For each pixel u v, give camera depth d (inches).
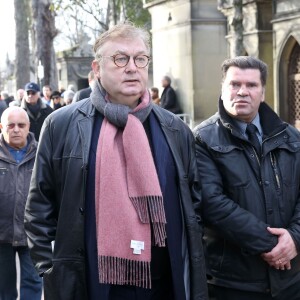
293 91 509.4
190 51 628.4
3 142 207.6
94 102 128.0
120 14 923.4
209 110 635.5
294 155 148.7
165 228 124.1
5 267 206.2
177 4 645.3
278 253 141.3
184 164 133.9
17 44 1017.5
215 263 149.5
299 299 150.7
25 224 132.4
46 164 129.4
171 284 126.4
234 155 146.2
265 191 145.4
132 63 125.0
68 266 123.1
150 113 131.2
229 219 142.0
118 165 122.3
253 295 146.9
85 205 123.2
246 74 145.1
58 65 1296.8
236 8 439.2
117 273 119.8
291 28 489.1
